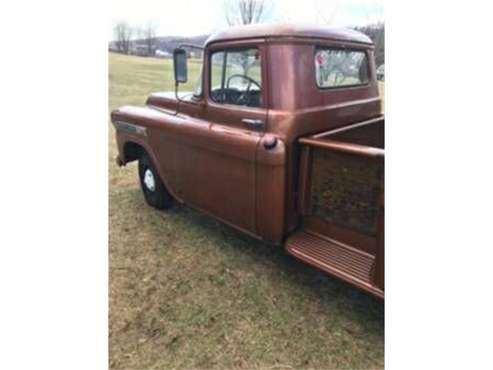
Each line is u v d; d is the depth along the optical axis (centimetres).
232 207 282
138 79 990
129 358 216
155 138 353
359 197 219
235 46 265
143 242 341
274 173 243
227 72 276
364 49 309
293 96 246
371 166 207
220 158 280
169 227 371
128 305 259
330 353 219
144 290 274
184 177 328
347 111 290
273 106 248
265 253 324
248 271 298
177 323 243
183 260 313
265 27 251
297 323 242
